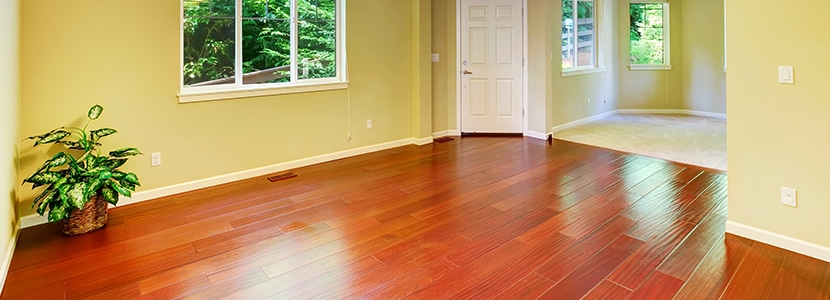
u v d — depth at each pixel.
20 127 2.81
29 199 2.89
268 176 4.07
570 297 1.96
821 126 2.20
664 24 7.89
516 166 4.38
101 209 2.82
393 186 3.73
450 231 2.74
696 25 7.61
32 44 2.82
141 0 3.24
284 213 3.10
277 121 4.18
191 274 2.22
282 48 4.25
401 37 5.22
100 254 2.45
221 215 3.06
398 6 5.13
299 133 4.37
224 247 2.54
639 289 2.02
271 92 4.09
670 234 2.63
